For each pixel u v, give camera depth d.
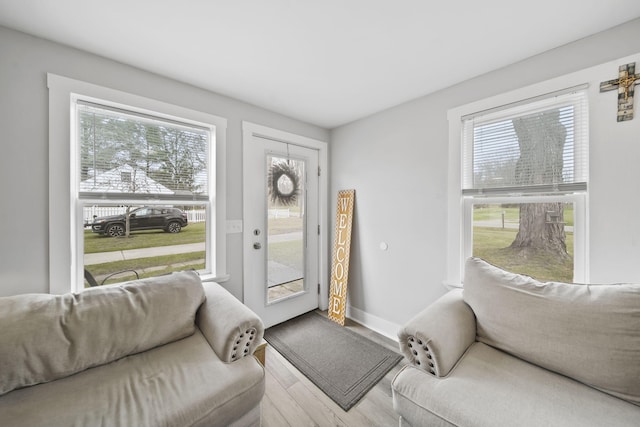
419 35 1.37
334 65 1.65
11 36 1.30
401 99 2.14
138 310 1.29
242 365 1.20
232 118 2.11
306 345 2.12
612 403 0.93
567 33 1.34
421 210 2.10
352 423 1.34
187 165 1.94
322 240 2.84
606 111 1.32
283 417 1.38
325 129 2.86
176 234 1.91
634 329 0.97
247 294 2.23
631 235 1.26
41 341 1.05
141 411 0.92
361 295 2.59
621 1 1.12
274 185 2.45
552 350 1.09
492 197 1.76
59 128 1.41
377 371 1.77
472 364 1.16
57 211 1.41
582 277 1.44
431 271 2.04
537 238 1.60
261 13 1.21
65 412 0.91
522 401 0.94
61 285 1.42
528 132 1.60
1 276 1.29
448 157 1.92
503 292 1.30
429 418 0.98
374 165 2.45
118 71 1.59
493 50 1.50
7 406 0.92
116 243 1.67
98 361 1.15
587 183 1.39
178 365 1.17
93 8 1.16
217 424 1.00
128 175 1.69
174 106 1.80
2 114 1.28
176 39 1.39
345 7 1.17
